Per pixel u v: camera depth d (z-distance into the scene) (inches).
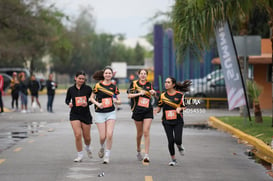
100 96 697.0
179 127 681.0
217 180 587.5
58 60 6309.1
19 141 945.5
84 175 606.5
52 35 3612.2
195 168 665.6
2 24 3083.2
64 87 5319.9
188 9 1115.3
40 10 3302.2
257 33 1996.8
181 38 1167.0
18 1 3078.2
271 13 1098.1
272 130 1034.1
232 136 1054.4
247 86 1206.9
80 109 693.9
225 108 2006.6
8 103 2377.0
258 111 1211.9
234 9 1107.9
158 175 610.9
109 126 695.1
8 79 3506.4
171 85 681.0
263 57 1804.9
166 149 842.8
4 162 701.3
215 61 1918.1
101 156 708.0
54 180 578.2
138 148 721.6
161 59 2100.1
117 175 607.5
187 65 2101.4
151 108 704.4
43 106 2160.4
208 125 1307.8
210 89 2079.2
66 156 757.9
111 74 700.0
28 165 676.1
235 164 703.1
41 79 3848.4
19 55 3388.3
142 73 704.4
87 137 709.3
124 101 2519.7
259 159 749.9
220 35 1155.3
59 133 1090.1
